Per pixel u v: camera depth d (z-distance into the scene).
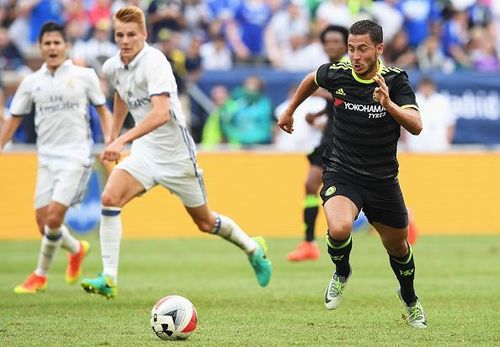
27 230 62.47
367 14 78.25
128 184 32.88
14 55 71.31
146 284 38.97
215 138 65.38
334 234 25.31
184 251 54.94
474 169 68.31
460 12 81.81
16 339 24.45
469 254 52.91
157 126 31.50
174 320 24.16
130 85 32.84
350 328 26.75
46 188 36.84
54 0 72.00
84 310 30.72
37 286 36.62
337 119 26.50
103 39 69.31
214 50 74.56
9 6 71.94
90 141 37.19
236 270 44.94
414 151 67.69
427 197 67.56
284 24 77.25
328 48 43.28
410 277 27.14
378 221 26.64
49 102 36.47
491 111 70.00
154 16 69.94
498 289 36.97
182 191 33.78
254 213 65.19
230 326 27.05
